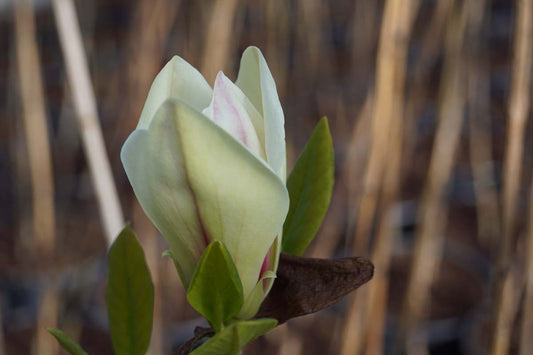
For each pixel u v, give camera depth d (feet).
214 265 1.51
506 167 2.36
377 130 2.50
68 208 6.36
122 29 8.32
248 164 1.48
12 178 6.88
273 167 1.52
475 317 5.03
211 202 1.51
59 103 7.93
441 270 5.56
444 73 2.96
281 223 1.53
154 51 3.63
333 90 7.22
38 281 5.21
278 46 5.13
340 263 1.58
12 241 5.85
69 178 6.65
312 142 1.69
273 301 1.59
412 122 4.50
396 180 2.71
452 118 3.63
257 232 1.53
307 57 6.04
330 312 5.03
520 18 2.23
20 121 5.72
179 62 1.56
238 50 5.12
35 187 4.85
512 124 2.32
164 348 4.65
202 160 1.48
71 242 5.72
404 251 5.74
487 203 5.82
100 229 5.95
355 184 3.81
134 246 1.59
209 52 3.41
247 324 1.47
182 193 1.51
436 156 3.01
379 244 2.72
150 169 1.50
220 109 1.52
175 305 5.07
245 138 1.52
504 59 8.70
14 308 5.33
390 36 2.33
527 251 2.83
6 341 5.02
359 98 6.91
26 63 4.43
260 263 1.55
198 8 4.37
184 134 1.47
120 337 1.62
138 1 3.76
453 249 5.84
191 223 1.54
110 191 2.26
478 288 5.33
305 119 6.84
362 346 2.97
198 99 1.56
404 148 5.73
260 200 1.50
